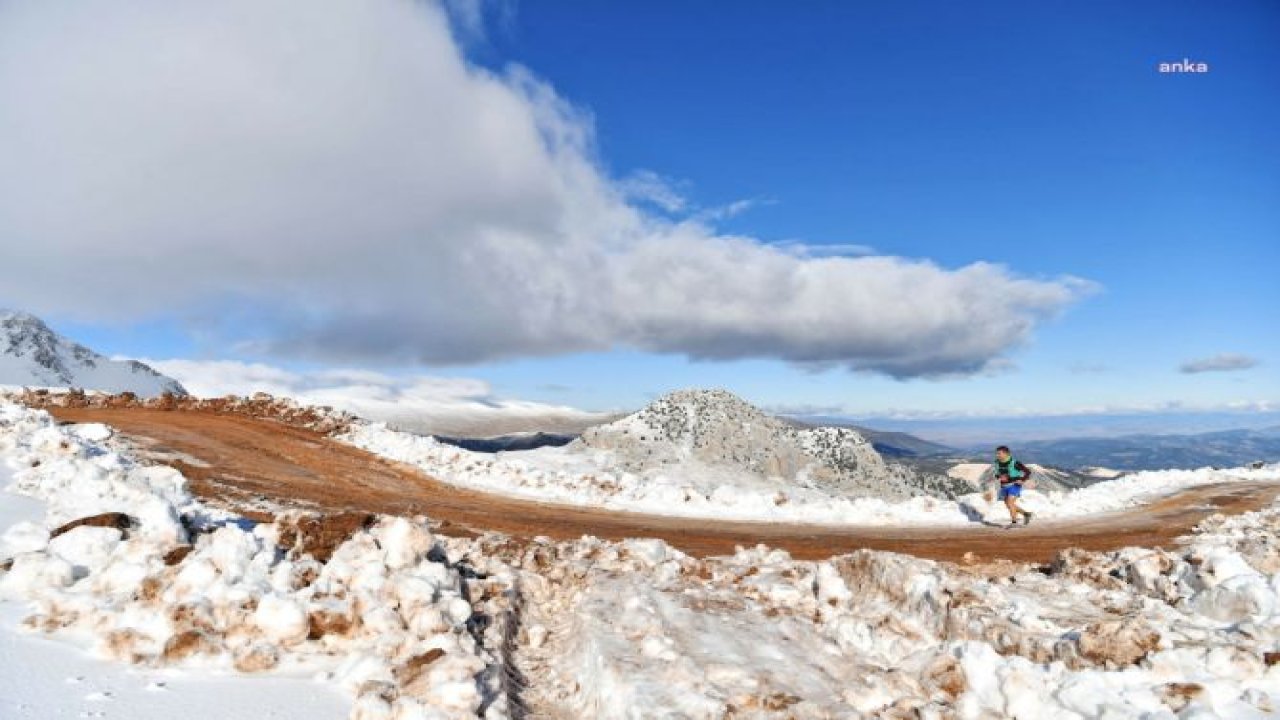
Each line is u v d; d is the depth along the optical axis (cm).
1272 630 646
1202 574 820
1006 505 2105
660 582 993
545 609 916
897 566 903
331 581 738
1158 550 1001
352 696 577
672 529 1805
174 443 2203
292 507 1589
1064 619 777
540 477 2445
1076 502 2323
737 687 638
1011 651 705
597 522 1861
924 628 795
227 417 2867
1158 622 712
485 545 1062
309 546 877
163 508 848
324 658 646
